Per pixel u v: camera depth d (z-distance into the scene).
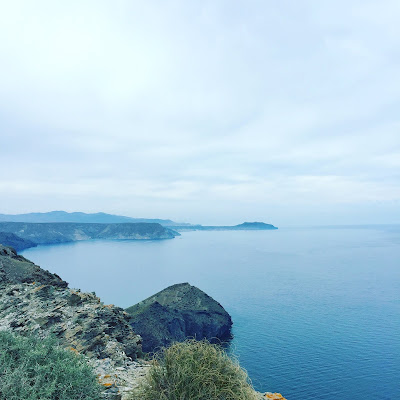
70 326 13.23
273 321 134.00
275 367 83.06
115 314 17.86
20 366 5.86
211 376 6.53
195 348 7.33
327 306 162.75
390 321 133.88
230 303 171.25
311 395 67.56
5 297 17.00
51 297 17.55
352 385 72.81
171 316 83.50
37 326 12.46
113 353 11.38
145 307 83.31
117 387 7.18
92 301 18.41
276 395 8.14
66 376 6.07
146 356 11.31
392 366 85.12
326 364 86.12
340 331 119.88
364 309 155.75
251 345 100.00
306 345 102.75
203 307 106.56
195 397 6.13
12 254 32.72
